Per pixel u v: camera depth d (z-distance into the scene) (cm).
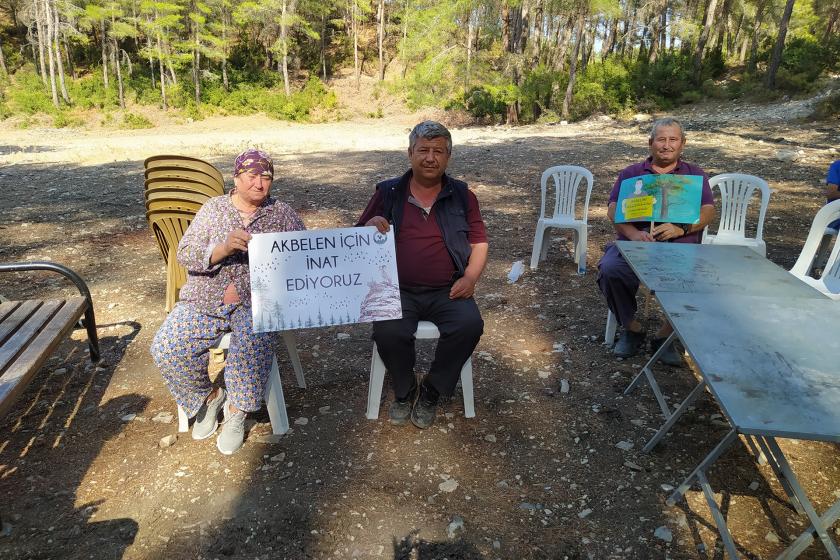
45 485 259
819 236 369
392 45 4653
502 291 507
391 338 282
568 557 219
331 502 248
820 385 177
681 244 343
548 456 278
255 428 302
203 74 3800
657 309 464
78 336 415
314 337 416
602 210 817
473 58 2677
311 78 4031
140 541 227
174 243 380
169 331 270
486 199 891
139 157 1501
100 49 4272
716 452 217
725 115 2084
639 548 222
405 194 296
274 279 265
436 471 268
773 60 2362
